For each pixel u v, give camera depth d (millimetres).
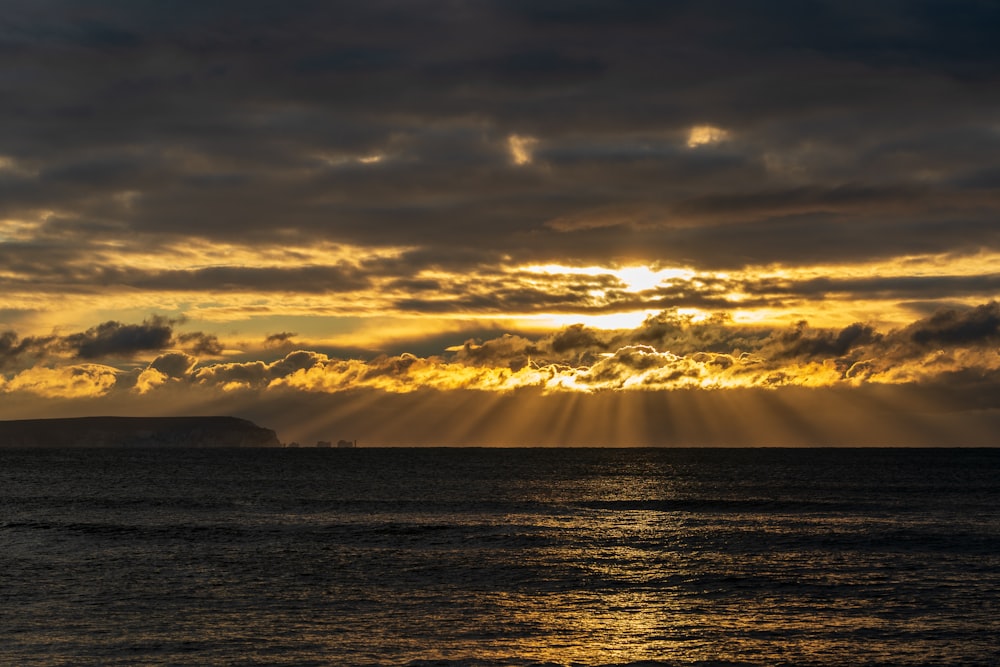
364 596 42938
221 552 56312
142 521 73875
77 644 33562
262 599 42062
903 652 33281
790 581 46906
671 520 77250
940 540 62500
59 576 47406
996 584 45938
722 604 41500
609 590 44750
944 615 39125
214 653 32500
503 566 51531
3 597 41906
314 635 35250
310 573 48969
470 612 39625
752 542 62031
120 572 48750
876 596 43125
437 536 64625
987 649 33656
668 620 38250
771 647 33906
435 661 31719
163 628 36125
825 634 35781
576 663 31703
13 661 31312
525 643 34312
